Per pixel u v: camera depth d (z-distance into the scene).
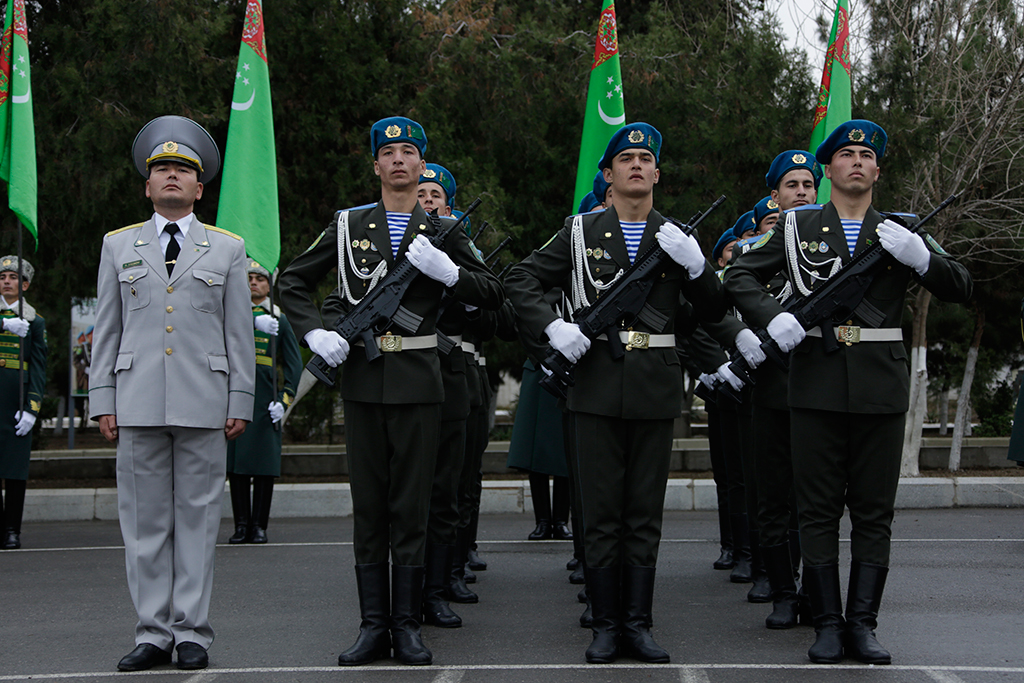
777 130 12.12
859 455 4.62
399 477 4.59
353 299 4.69
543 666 4.39
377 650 4.52
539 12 13.09
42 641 5.03
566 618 5.57
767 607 5.86
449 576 5.47
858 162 4.74
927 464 12.75
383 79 12.11
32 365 8.30
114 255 4.65
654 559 4.60
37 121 10.52
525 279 4.81
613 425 4.59
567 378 4.64
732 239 7.79
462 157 11.88
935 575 6.60
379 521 4.63
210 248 4.69
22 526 9.48
